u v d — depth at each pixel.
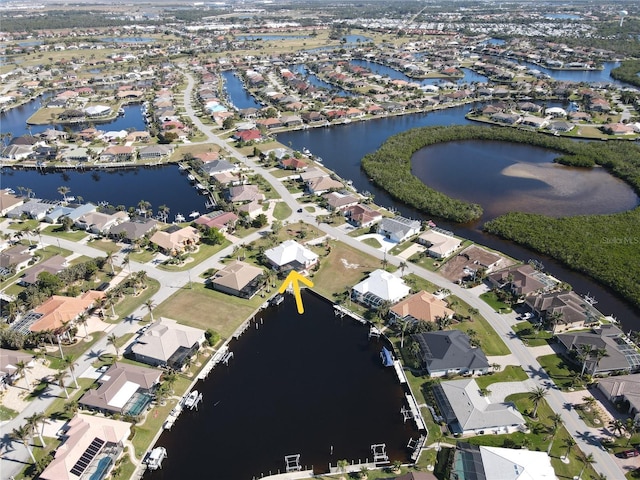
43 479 83.19
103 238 169.25
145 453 91.62
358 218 175.62
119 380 103.12
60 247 163.62
